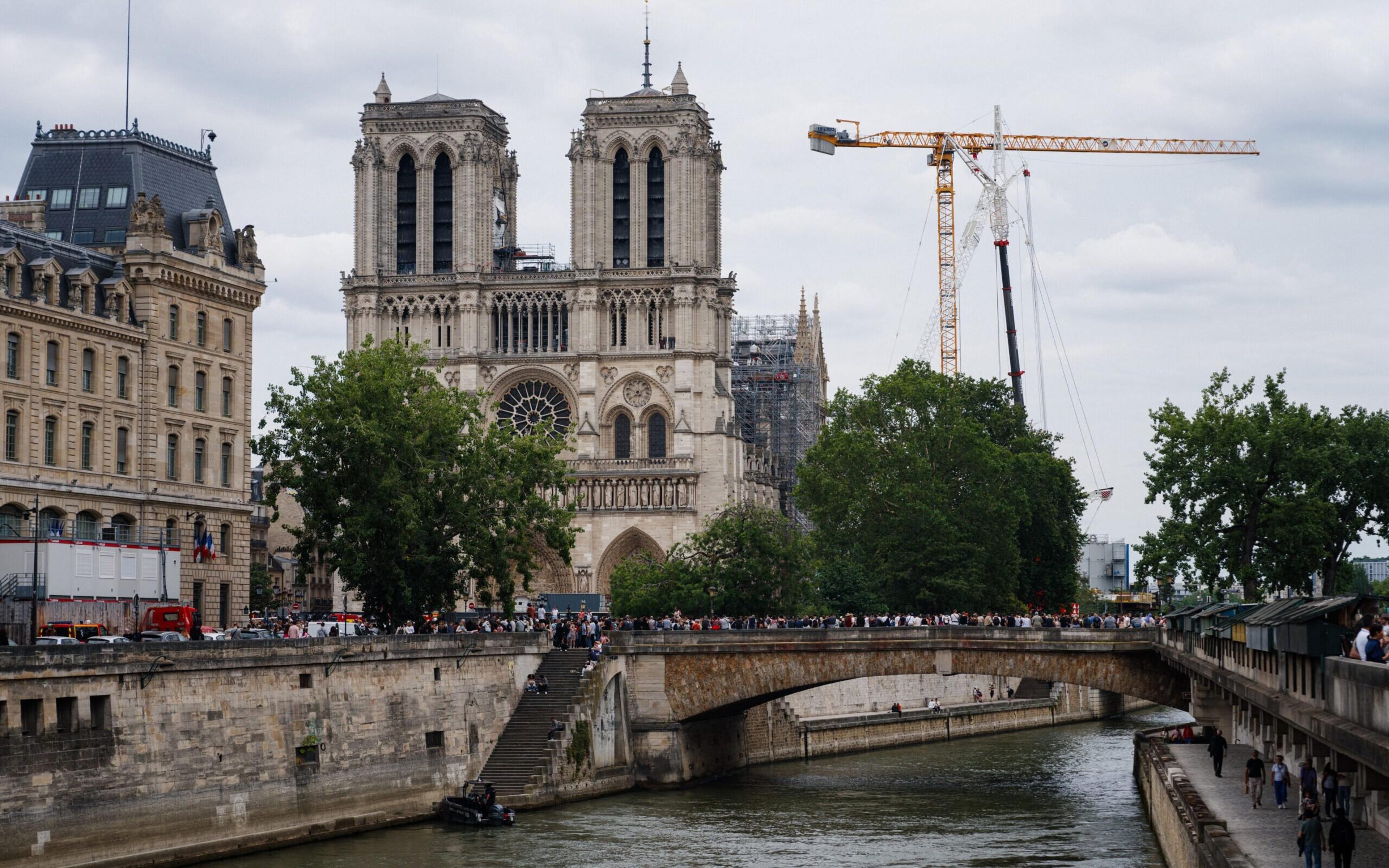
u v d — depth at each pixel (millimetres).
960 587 176000
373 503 126500
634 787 127812
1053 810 115312
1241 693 75375
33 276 114312
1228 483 141500
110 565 106625
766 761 147500
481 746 116312
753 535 174125
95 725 83125
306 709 99062
